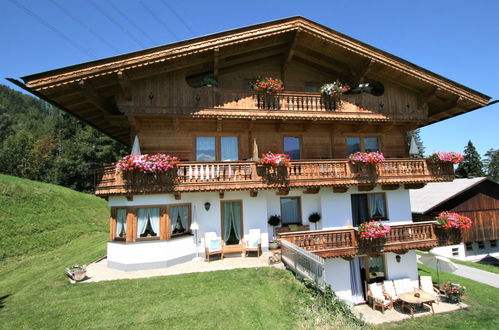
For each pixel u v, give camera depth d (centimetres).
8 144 4822
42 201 2292
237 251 1264
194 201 1264
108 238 2044
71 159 4100
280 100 1305
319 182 1258
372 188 1397
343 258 1261
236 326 726
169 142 1295
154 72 1153
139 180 1083
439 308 1312
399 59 1352
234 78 1416
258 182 1194
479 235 2141
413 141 1514
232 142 1377
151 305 820
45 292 934
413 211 2148
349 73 1492
